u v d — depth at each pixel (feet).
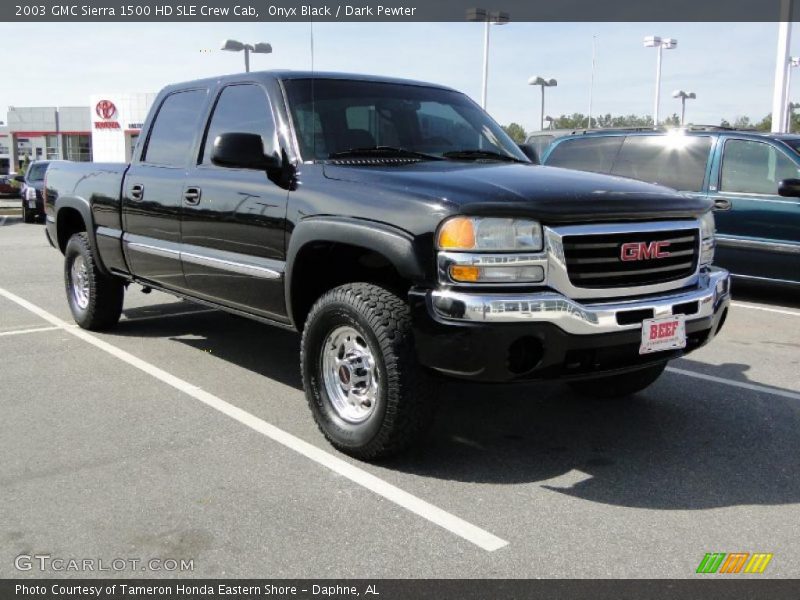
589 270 11.66
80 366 18.97
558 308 11.16
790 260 27.25
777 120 60.13
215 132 16.83
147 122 19.54
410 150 15.43
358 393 13.15
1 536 10.50
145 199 18.45
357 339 12.96
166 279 18.31
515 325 11.04
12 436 14.16
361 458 12.96
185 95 18.40
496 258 11.17
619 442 14.14
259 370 18.69
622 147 32.45
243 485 12.10
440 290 11.34
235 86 16.63
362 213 12.48
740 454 13.60
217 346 21.03
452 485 12.19
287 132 14.75
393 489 12.01
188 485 12.10
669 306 12.17
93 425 14.78
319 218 13.23
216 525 10.83
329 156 14.44
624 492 12.00
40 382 17.58
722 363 19.81
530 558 10.02
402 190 12.17
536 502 11.63
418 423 12.19
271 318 15.17
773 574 9.68
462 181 12.26
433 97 17.08
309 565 9.84
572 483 12.30
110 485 12.09
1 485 12.07
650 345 12.01
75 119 188.55
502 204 11.19
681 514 11.27
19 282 32.68
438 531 10.70
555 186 12.23
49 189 23.65
